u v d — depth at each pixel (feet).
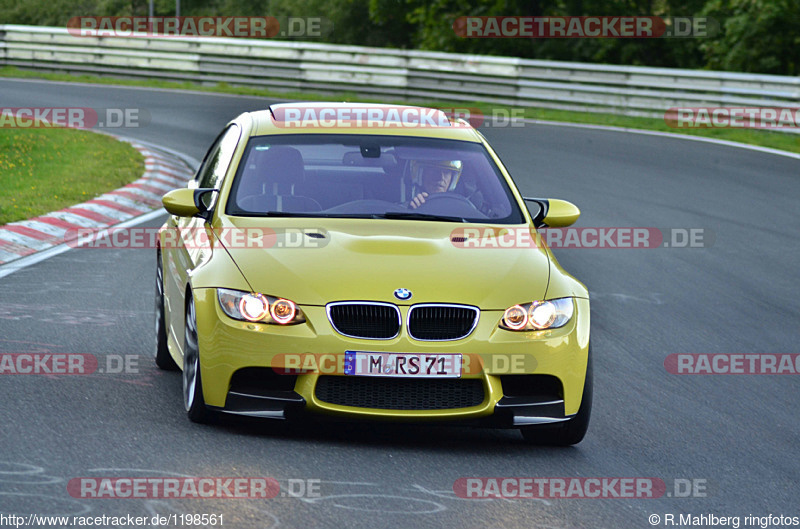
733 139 252.01
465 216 70.23
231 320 58.59
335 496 50.31
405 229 67.10
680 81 284.41
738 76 269.64
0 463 51.78
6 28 377.91
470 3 441.27
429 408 59.11
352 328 58.65
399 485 52.80
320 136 74.69
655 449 63.67
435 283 60.29
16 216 131.85
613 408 72.33
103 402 64.59
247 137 74.18
